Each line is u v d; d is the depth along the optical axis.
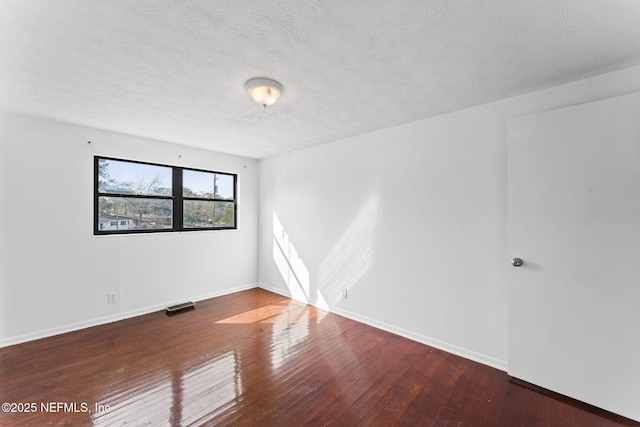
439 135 2.79
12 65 1.87
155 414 1.85
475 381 2.24
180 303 3.99
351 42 1.64
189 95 2.35
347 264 3.60
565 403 1.98
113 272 3.39
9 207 2.74
